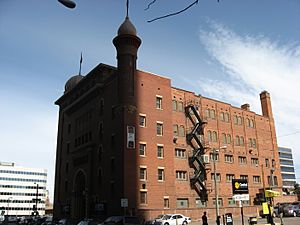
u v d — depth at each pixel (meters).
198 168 59.22
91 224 37.56
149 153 50.94
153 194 49.41
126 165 47.44
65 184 66.44
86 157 58.19
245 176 67.94
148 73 55.12
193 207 56.03
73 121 68.31
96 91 58.59
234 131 69.31
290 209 51.06
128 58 52.66
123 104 50.34
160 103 55.53
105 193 50.50
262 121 77.25
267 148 75.94
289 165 162.25
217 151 62.41
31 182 172.00
